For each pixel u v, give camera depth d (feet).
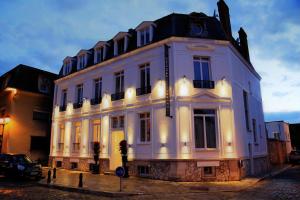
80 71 66.03
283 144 99.50
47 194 32.12
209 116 45.93
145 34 53.47
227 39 48.93
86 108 62.69
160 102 47.01
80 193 33.19
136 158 48.60
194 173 42.14
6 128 71.26
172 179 42.19
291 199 27.94
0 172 48.34
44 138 78.43
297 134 133.18
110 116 56.08
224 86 46.93
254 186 38.06
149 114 49.47
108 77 59.06
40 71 82.33
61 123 69.82
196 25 50.39
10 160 47.50
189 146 43.29
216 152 43.83
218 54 48.29
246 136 51.31
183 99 44.93
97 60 63.72
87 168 58.39
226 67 47.98
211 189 34.50
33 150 74.79
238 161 44.06
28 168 44.16
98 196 31.07
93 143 58.80
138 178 45.85
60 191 34.68
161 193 31.99
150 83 49.65
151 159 45.98
